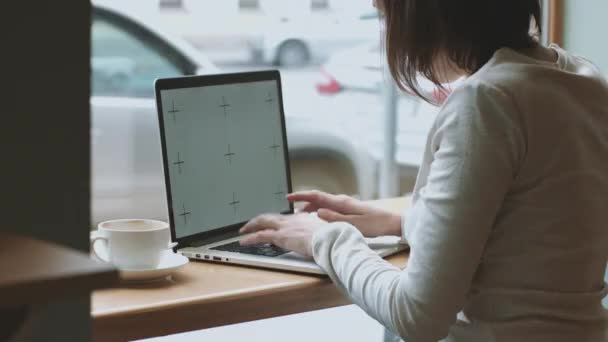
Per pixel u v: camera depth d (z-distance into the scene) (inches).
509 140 46.8
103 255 57.7
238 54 210.7
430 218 47.5
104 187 169.0
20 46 31.0
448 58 53.1
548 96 48.1
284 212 72.9
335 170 180.2
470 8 51.3
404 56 53.7
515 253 48.9
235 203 69.0
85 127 32.3
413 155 205.3
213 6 205.3
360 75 207.8
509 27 51.9
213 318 52.4
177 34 201.8
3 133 31.1
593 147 50.0
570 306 49.3
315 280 56.3
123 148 169.0
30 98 31.3
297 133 176.6
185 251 62.8
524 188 48.1
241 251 62.3
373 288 50.5
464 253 46.6
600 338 50.4
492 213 47.1
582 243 49.0
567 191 48.2
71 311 30.4
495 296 49.6
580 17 99.3
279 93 73.7
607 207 50.4
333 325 123.8
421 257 47.7
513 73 48.4
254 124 71.1
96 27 163.2
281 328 123.5
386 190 203.2
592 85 50.7
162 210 173.6
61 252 26.1
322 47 211.9
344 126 203.0
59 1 31.3
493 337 49.7
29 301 23.2
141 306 50.2
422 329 47.6
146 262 55.8
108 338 49.1
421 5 51.9
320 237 56.4
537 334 48.9
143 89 168.2
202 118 67.1
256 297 53.6
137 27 165.6
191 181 65.8
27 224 31.9
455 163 47.0
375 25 208.5
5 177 31.4
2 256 25.4
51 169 32.0
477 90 47.5
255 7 209.9
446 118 48.7
